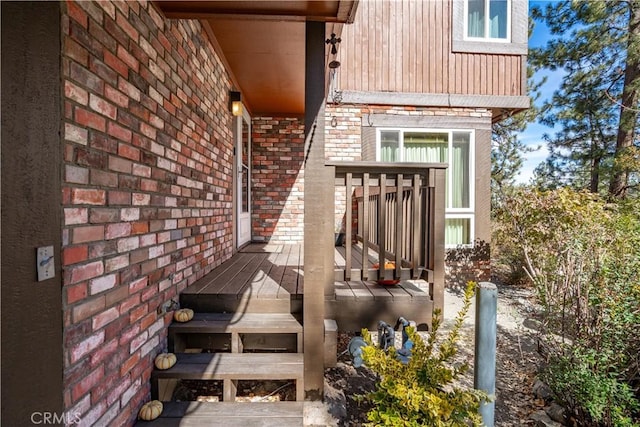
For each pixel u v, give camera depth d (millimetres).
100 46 1455
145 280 1864
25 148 1097
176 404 1906
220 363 2064
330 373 2732
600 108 7402
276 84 4230
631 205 3334
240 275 2984
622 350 2059
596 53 7102
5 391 1027
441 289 2348
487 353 1799
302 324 2232
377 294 2359
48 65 1172
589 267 2371
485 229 5023
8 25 1059
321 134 2090
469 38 5000
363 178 2398
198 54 2760
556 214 3652
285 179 5434
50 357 1161
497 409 2344
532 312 3756
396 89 4930
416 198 2426
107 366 1489
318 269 2088
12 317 1047
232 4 1998
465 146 5062
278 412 1875
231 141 3982
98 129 1438
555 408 2234
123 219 1633
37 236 1124
